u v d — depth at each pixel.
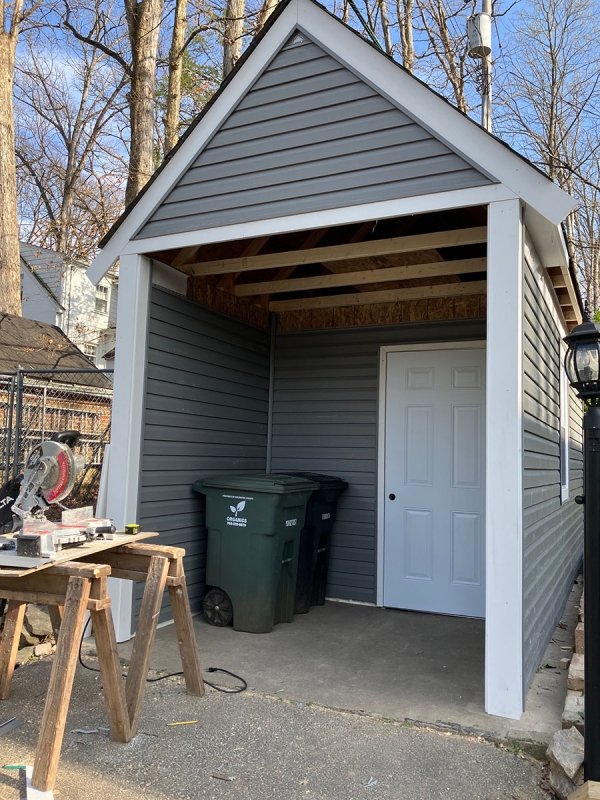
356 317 6.16
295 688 3.68
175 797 2.54
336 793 2.59
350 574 5.94
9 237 11.36
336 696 3.57
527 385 3.84
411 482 5.80
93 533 3.09
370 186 3.85
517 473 3.35
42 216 23.38
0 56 10.88
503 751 2.96
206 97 14.09
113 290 19.66
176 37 9.91
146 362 4.63
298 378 6.36
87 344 17.92
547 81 16.91
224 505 4.94
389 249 4.35
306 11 4.12
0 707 3.33
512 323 3.44
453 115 3.65
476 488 5.57
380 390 5.98
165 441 4.82
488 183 3.54
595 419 2.75
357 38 3.93
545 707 3.41
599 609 2.62
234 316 5.84
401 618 5.38
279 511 4.82
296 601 5.46
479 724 3.18
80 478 8.64
